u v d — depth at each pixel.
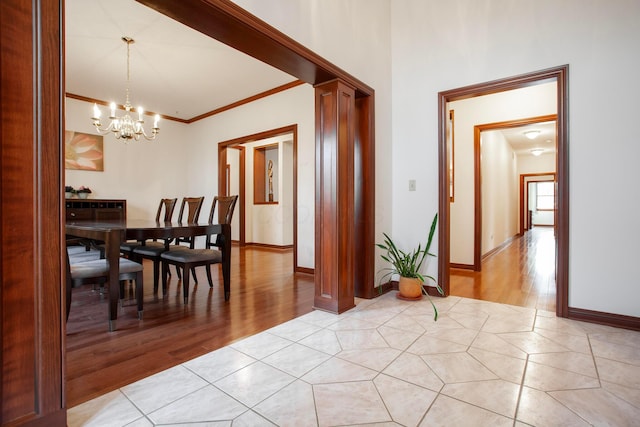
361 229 3.12
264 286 3.64
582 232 2.48
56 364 1.25
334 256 2.68
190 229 2.86
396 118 3.41
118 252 2.34
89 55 3.79
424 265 3.27
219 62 3.98
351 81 2.76
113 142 5.57
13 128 1.14
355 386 1.59
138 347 2.04
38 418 1.21
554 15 2.61
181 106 5.64
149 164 5.99
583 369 1.74
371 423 1.32
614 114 2.38
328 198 2.72
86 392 1.54
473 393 1.52
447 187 3.16
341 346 2.04
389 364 1.81
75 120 5.15
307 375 1.69
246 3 1.87
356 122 3.11
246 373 1.71
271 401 1.47
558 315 2.57
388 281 3.42
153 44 3.54
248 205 7.59
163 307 2.86
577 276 2.50
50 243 1.23
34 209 1.20
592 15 2.46
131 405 1.44
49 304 1.23
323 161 2.75
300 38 2.26
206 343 2.10
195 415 1.37
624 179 2.35
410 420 1.33
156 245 3.63
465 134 4.55
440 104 3.13
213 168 5.93
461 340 2.13
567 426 1.29
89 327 2.38
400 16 3.38
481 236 4.86
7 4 1.12
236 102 5.41
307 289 3.50
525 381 1.63
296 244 4.46
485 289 3.47
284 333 2.26
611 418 1.33
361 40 2.93
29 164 1.18
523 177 10.86
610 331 2.27
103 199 5.21
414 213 3.31
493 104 4.37
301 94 4.52
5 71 1.12
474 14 2.97
